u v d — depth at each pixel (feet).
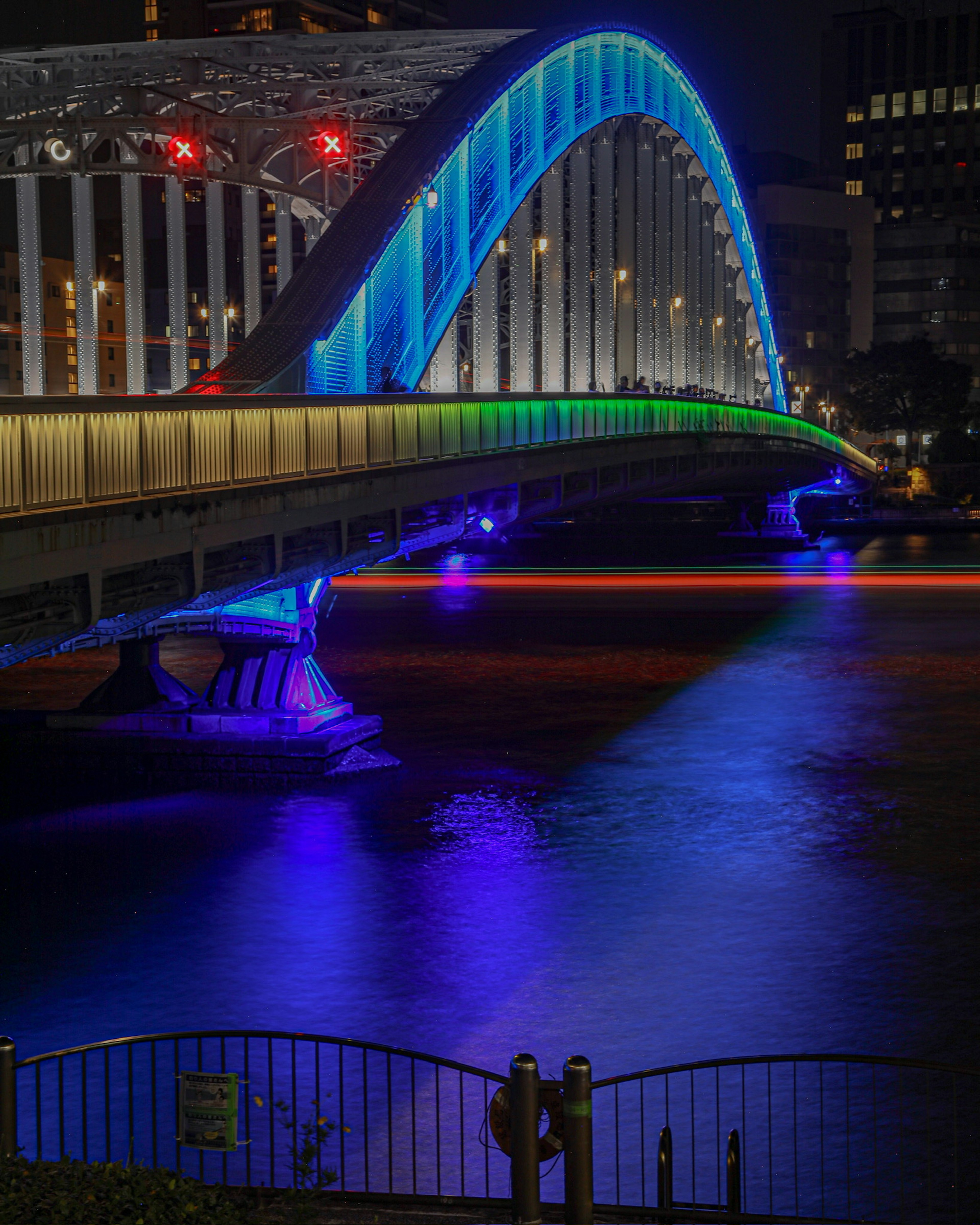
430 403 120.06
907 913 84.28
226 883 91.91
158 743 120.67
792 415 377.30
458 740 141.18
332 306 132.46
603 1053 63.93
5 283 401.70
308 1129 35.04
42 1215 27.45
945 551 442.91
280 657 123.85
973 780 122.21
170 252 179.52
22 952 79.00
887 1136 54.39
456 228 159.84
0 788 118.93
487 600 308.19
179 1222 27.73
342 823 107.14
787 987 71.82
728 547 460.96
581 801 114.42
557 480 168.55
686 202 300.20
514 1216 32.96
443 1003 70.69
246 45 180.86
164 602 79.46
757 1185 50.70
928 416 616.80
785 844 101.35
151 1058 40.86
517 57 175.42
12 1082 32.99
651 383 263.29
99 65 183.01
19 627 65.51
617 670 193.47
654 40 246.68
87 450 68.23
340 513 101.91
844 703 164.76
